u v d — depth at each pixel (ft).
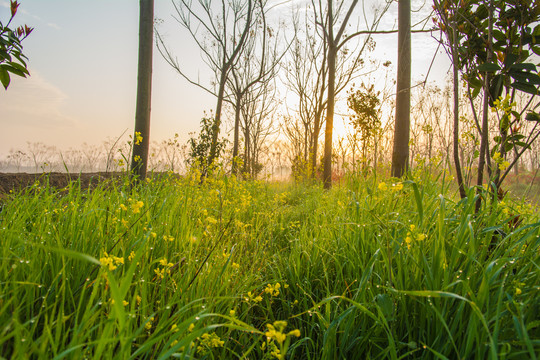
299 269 7.93
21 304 4.39
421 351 5.24
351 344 5.47
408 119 19.27
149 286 5.74
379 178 11.23
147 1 23.16
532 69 7.77
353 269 7.33
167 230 7.25
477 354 4.28
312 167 38.86
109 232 6.57
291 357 5.51
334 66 37.14
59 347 4.30
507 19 8.55
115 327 4.33
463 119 10.52
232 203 12.45
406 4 19.80
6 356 4.09
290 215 15.52
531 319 4.57
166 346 4.01
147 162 22.03
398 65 19.70
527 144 7.65
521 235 6.63
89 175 22.02
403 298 5.38
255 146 52.65
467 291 4.91
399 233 6.81
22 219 6.73
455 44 8.61
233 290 6.41
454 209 7.10
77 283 5.41
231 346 5.99
